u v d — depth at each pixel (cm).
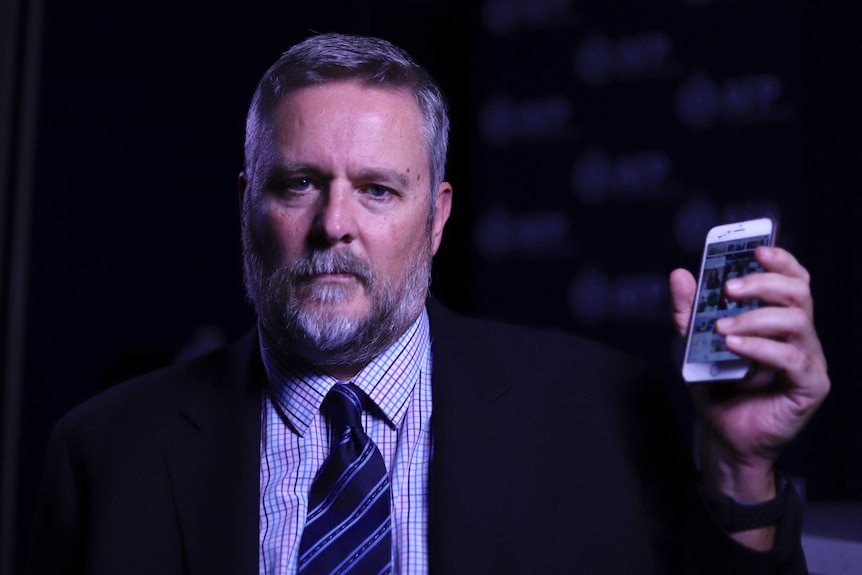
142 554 110
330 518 106
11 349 240
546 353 128
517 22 379
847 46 309
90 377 275
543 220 369
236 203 318
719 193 329
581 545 111
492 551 108
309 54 113
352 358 112
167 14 303
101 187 283
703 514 104
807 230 311
